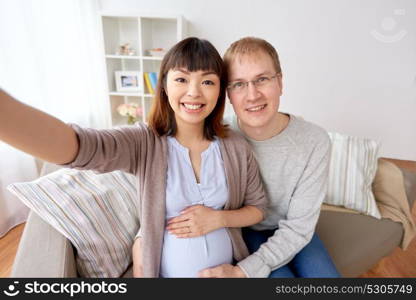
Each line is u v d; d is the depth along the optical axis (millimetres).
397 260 1615
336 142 1551
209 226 843
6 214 1757
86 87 2568
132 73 2719
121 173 1136
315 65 2932
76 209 910
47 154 554
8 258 1567
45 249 794
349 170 1484
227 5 2754
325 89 3018
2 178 1709
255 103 873
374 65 2861
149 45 2816
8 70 1691
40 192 892
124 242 997
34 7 1922
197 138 913
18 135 507
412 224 1427
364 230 1331
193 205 861
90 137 640
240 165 936
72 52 2348
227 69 879
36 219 887
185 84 785
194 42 786
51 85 2111
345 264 1147
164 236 856
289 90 3055
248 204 1002
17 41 1756
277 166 1004
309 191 985
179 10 2787
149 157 804
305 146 974
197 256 843
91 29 2602
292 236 951
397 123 3037
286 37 2850
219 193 891
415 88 2871
